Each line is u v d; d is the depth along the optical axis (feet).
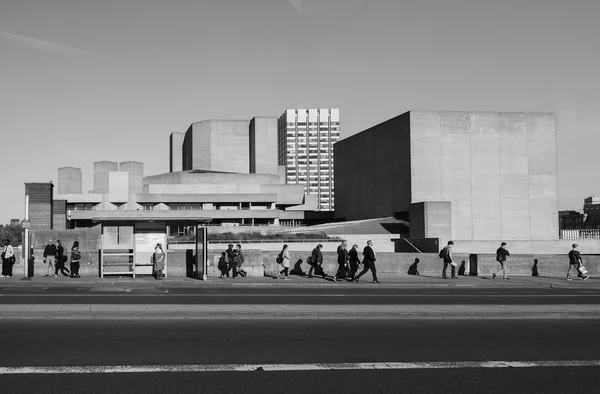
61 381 29.27
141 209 331.16
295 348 38.14
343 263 102.22
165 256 97.30
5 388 27.94
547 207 245.86
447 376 31.07
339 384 29.25
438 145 240.32
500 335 43.88
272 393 27.61
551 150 247.50
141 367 32.42
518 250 222.69
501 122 245.24
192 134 435.12
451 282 98.27
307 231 237.04
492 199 242.58
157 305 55.98
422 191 238.48
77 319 49.47
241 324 47.93
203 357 35.14
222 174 352.28
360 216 289.33
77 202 324.80
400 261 119.03
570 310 55.42
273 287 88.89
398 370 32.32
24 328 44.68
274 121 411.54
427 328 46.91
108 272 96.68
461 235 239.50
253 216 321.93
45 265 103.45
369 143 279.08
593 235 237.66
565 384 29.68
